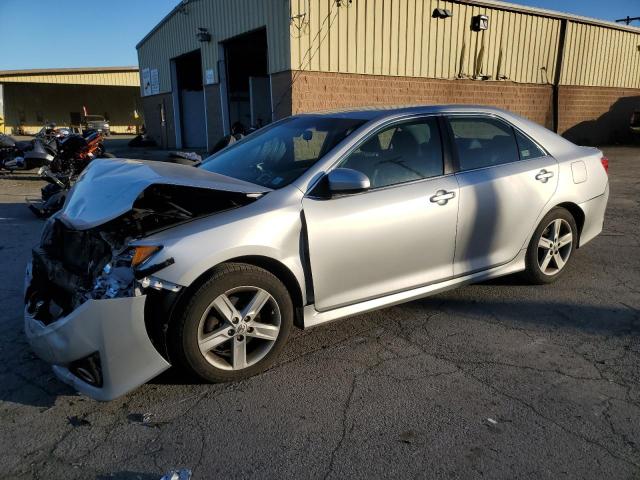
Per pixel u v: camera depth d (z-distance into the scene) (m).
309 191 3.40
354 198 3.51
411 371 3.36
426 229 3.78
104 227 3.12
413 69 13.99
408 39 13.70
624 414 2.90
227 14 14.95
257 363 3.27
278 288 3.24
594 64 19.05
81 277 3.11
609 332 3.90
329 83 12.65
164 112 21.56
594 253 5.84
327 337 3.84
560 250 4.86
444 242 3.91
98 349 2.79
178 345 2.99
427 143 3.96
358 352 3.61
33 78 35.41
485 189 4.09
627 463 2.52
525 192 4.35
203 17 16.50
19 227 7.28
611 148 18.66
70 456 2.58
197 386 3.20
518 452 2.60
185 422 2.85
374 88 13.38
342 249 3.44
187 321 2.96
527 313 4.23
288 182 3.46
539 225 4.54
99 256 3.06
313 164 3.53
